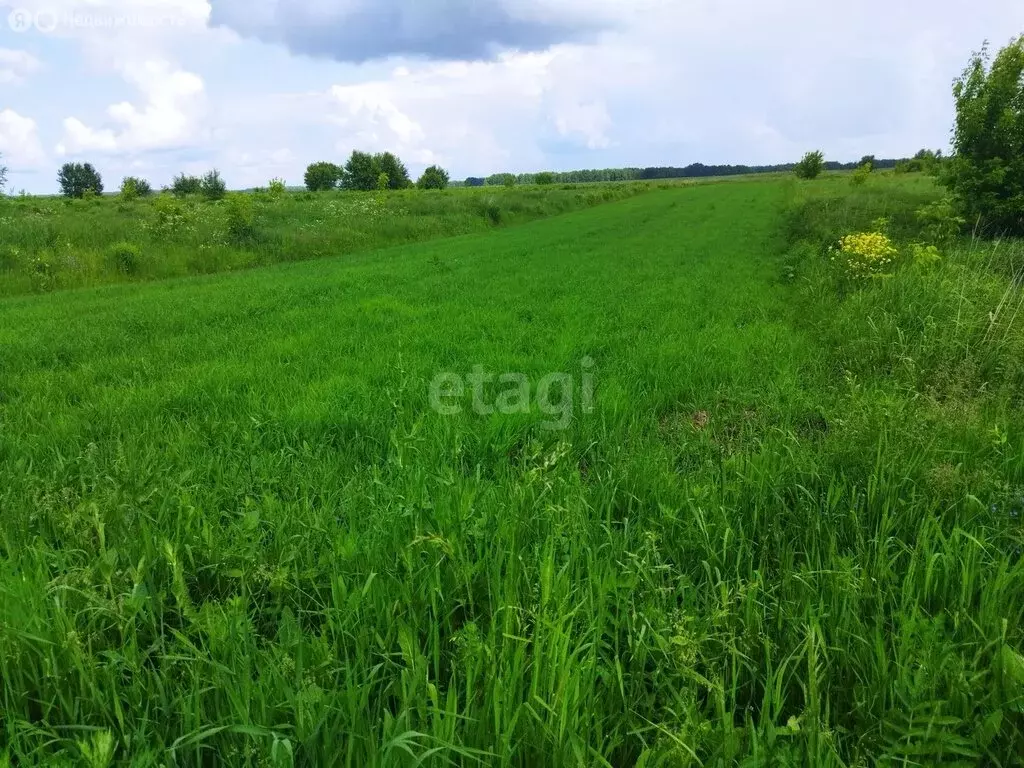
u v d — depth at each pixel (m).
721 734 1.68
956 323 6.09
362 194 56.34
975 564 2.39
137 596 2.13
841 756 1.80
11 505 3.05
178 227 22.98
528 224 38.41
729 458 3.70
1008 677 1.79
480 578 2.47
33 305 12.72
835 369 6.12
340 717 1.75
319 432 4.59
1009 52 16.19
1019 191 16.12
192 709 1.84
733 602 2.19
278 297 11.82
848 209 21.41
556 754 1.63
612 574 2.38
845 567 2.33
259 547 2.71
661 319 8.69
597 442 4.24
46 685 1.92
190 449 4.12
